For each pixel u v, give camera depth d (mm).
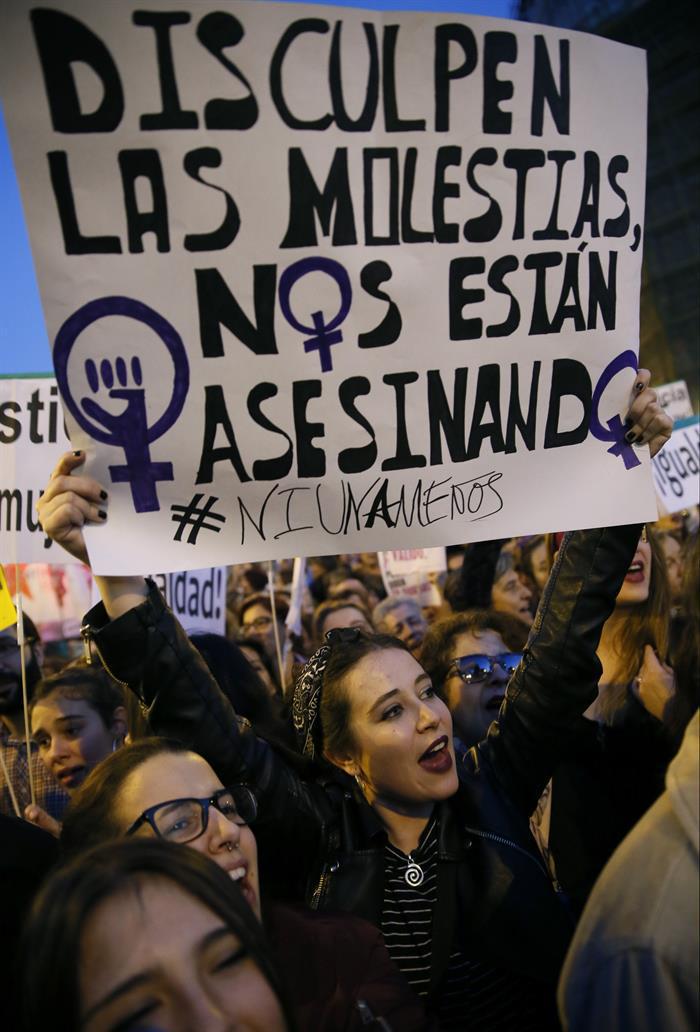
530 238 1856
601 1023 1134
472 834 1846
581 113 1869
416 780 1846
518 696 1977
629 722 2482
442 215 1801
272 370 1766
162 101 1654
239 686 2523
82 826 1577
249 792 1667
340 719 1915
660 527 5352
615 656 2590
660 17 18203
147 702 1855
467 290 1831
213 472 1770
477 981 1731
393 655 1926
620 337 1951
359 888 1826
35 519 3275
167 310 1709
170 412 1738
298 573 4941
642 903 1146
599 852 2301
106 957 1014
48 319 1674
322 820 1925
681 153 19141
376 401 1815
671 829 1176
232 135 1687
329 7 1702
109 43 1627
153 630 1826
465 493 1871
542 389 1902
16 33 1604
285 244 1733
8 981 1541
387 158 1758
